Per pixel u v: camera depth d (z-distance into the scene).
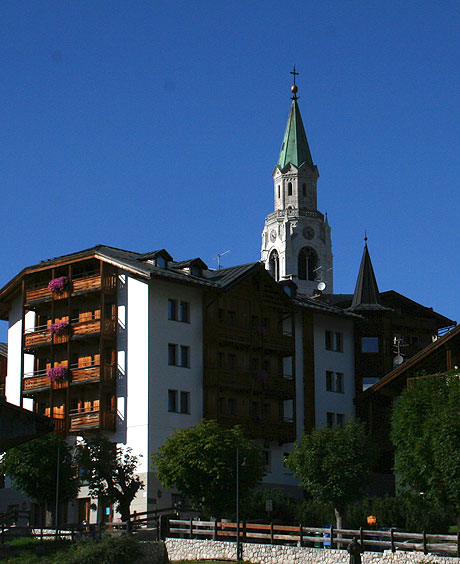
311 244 183.00
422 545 47.47
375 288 94.00
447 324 96.00
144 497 73.12
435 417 53.03
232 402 80.62
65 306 82.00
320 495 65.44
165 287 77.56
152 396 75.00
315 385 86.94
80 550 54.28
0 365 92.38
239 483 62.16
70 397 78.19
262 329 82.56
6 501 81.81
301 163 186.38
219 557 53.91
